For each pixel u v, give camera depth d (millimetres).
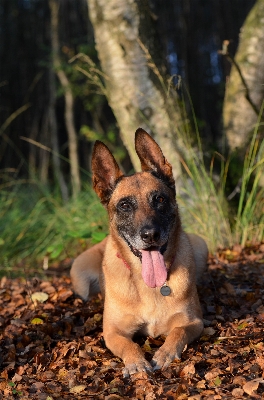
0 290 6598
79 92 13984
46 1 23922
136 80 7023
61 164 18109
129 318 4391
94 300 5738
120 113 7293
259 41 7746
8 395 3670
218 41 24109
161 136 7086
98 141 4586
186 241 4680
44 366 4152
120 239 4461
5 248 8812
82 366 3945
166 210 4430
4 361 4324
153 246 4297
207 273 5949
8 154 21828
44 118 22344
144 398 3342
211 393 3262
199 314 4492
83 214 9188
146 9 7129
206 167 7344
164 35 20672
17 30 24469
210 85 24641
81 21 20828
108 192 4699
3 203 9969
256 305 4859
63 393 3572
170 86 6918
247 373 3484
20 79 24453
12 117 10039
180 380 3512
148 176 4598
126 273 4391
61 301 5816
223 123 8141
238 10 24266
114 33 7020
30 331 4887
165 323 4375
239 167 7715
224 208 7086
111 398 3348
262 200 7383
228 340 4133
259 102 7773
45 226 9539
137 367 3730
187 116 7457
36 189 11922
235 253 6625
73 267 5871
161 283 4207
